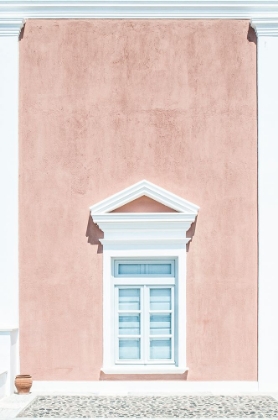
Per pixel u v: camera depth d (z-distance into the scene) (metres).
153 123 13.62
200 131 13.59
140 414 11.43
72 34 13.67
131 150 13.60
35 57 13.67
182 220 13.34
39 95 13.66
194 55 13.66
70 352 13.47
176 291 13.55
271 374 13.44
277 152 13.55
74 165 13.59
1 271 13.50
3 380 12.79
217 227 13.55
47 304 13.51
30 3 13.68
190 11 13.64
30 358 13.47
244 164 13.57
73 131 13.62
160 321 13.56
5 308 13.47
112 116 13.63
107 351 13.41
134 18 13.66
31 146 13.60
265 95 13.62
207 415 11.36
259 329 13.45
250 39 13.62
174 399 12.66
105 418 11.09
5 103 13.59
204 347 13.46
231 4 13.64
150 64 13.66
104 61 13.66
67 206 13.57
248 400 12.56
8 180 13.57
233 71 13.65
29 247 13.55
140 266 13.58
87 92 13.66
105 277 13.47
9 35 13.66
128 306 13.58
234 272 13.52
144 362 13.51
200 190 13.56
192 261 13.51
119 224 13.40
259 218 13.52
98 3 13.65
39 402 12.38
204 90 13.64
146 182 13.38
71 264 13.53
